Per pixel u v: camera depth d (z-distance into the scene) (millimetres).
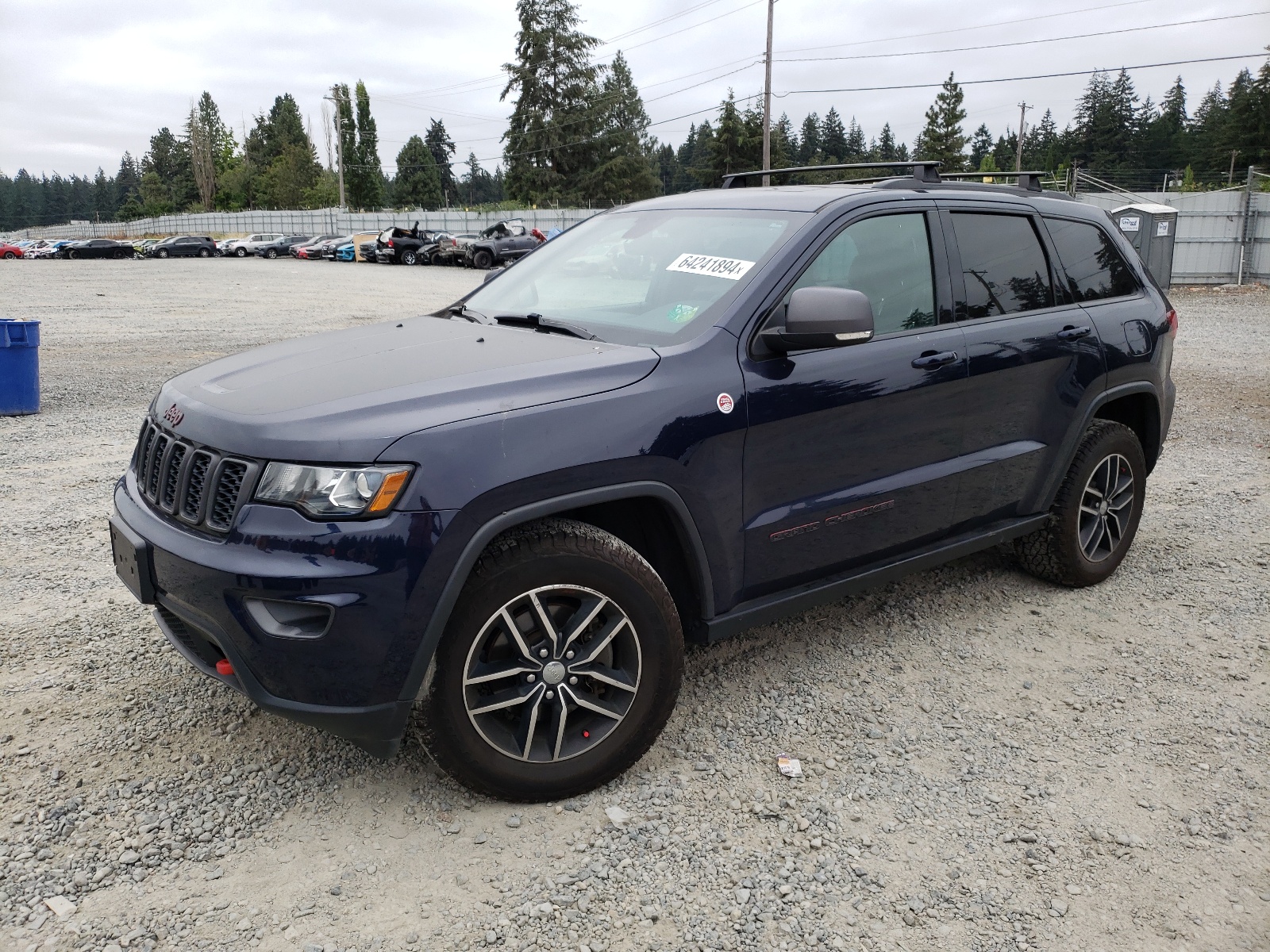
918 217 3635
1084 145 113188
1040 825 2750
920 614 4223
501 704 2652
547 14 72875
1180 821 2775
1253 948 2289
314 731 3160
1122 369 4316
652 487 2773
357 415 2486
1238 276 23734
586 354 2910
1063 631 4059
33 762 2947
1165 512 5707
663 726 2918
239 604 2430
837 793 2891
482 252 36469
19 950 2182
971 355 3633
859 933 2324
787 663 3738
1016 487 3992
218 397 2768
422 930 2303
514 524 2547
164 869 2490
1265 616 4199
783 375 3080
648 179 76812
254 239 55375
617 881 2492
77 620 3986
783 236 3275
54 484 6031
